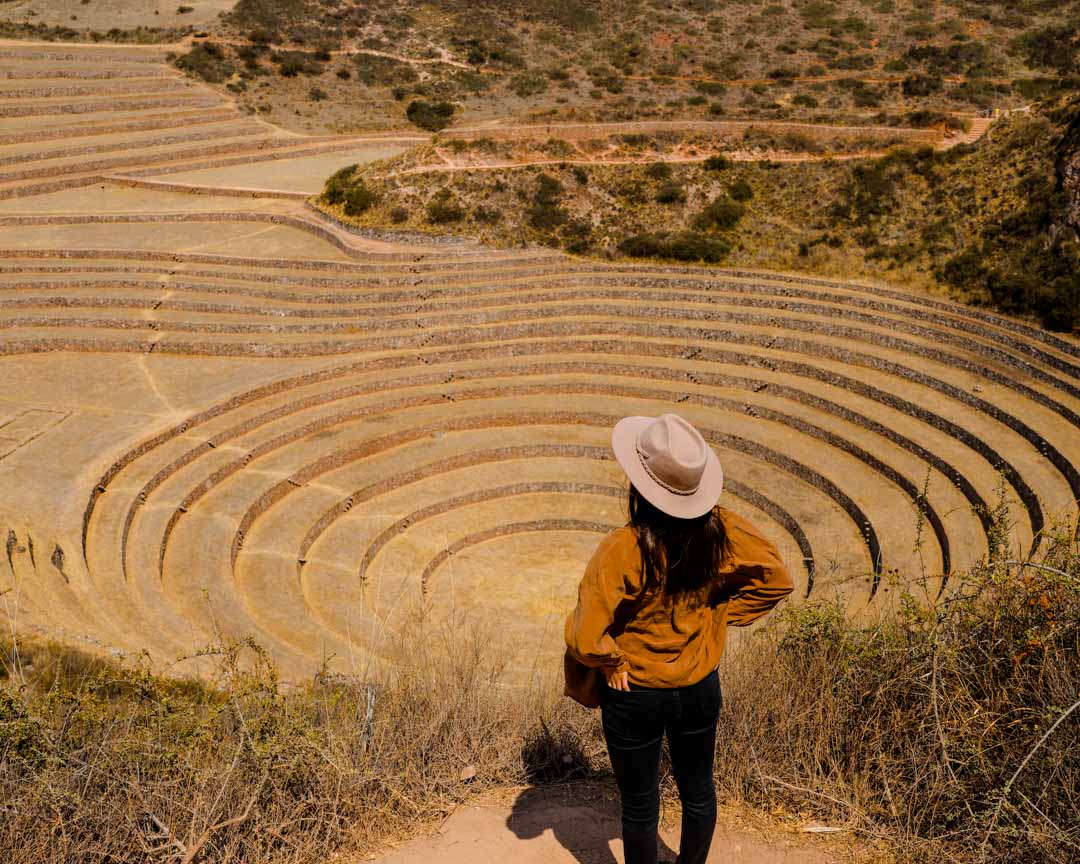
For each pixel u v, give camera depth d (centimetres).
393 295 4362
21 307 4247
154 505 3061
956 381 3669
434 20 9494
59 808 589
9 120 6366
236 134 6788
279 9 8931
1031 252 4225
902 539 2980
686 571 484
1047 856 523
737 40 9331
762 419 3731
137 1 8900
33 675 1708
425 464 3459
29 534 2720
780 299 4300
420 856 597
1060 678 602
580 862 588
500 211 4784
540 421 3753
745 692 736
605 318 4275
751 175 4975
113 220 5238
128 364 3931
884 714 673
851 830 605
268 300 4375
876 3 10038
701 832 534
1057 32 8738
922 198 4700
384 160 5222
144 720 770
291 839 599
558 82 8581
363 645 2478
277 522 3130
